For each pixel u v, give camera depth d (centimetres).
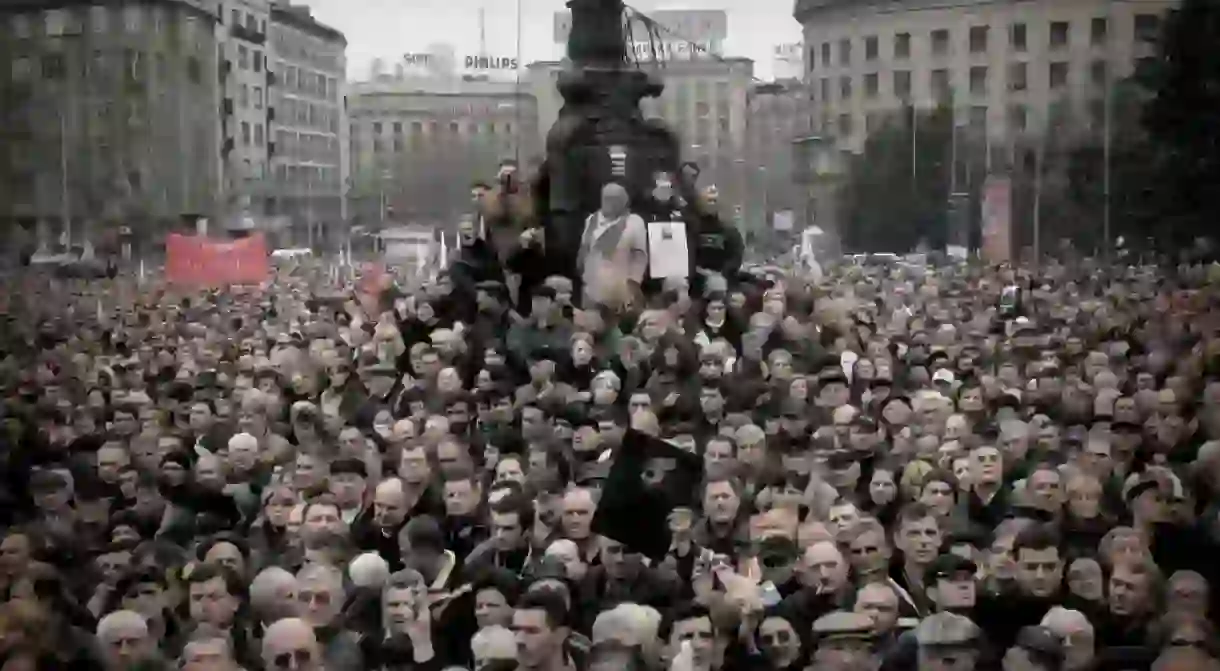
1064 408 1323
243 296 2680
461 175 5772
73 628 777
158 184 5309
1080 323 2019
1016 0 4381
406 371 1739
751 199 5547
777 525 916
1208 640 734
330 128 6159
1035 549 796
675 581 866
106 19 5309
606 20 2269
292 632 716
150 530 1023
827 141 5331
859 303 2222
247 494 1100
